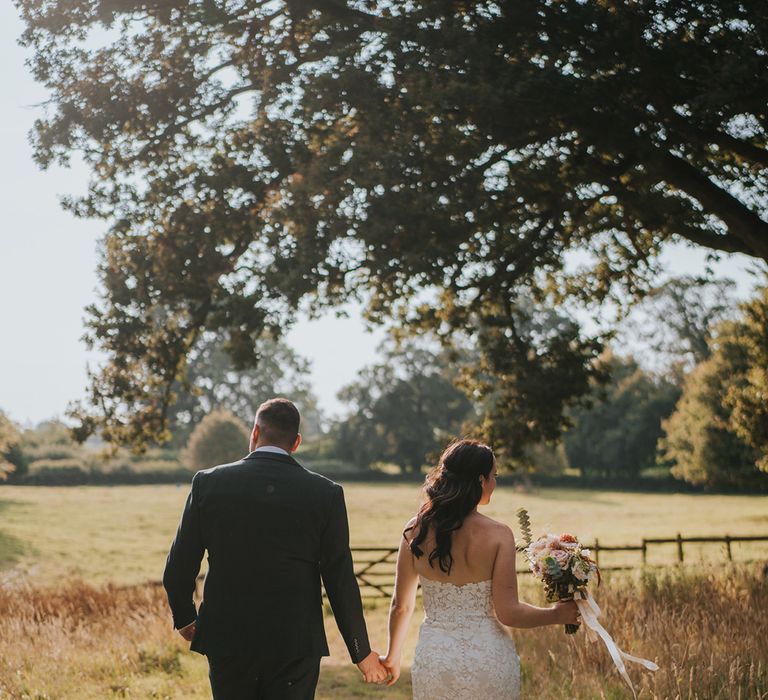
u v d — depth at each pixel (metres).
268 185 13.66
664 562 19.91
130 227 14.76
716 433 41.31
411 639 11.72
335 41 13.05
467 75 11.41
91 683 7.62
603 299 17.95
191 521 3.79
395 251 11.53
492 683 3.72
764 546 24.61
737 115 11.52
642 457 69.12
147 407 15.75
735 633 7.60
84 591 13.72
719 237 13.24
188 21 13.42
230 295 13.34
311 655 3.69
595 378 15.35
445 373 82.25
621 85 11.30
